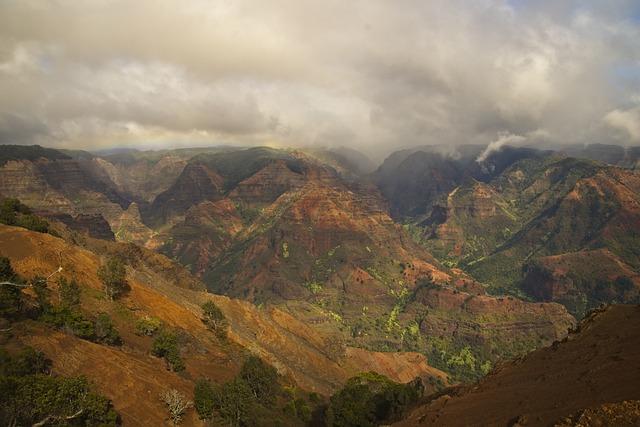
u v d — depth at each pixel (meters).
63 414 39.59
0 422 35.66
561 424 23.73
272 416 64.19
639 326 35.84
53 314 59.94
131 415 50.94
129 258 140.75
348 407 58.91
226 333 102.25
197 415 57.91
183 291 133.12
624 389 25.78
